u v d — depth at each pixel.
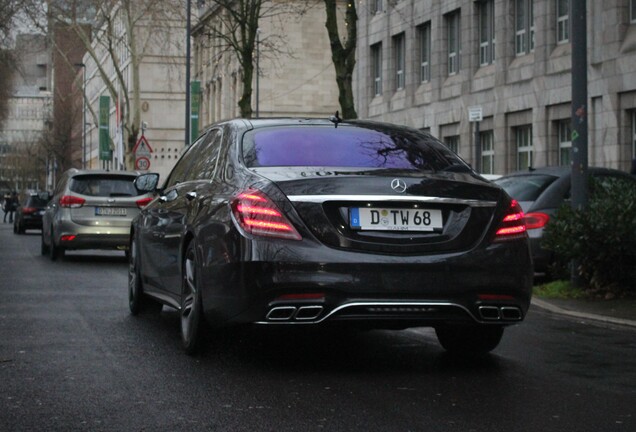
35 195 41.22
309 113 58.62
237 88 60.88
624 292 11.75
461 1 34.03
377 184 6.45
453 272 6.36
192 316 7.21
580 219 11.60
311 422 5.23
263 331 8.70
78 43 52.19
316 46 58.34
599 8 26.64
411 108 37.91
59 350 7.61
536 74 29.50
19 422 5.26
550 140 29.09
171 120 80.75
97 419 5.32
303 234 6.29
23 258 20.75
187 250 7.39
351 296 6.23
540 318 10.09
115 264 18.66
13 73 66.19
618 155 25.95
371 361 7.18
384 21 40.12
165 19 49.84
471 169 7.27
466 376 6.59
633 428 5.13
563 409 5.57
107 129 65.88
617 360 7.31
